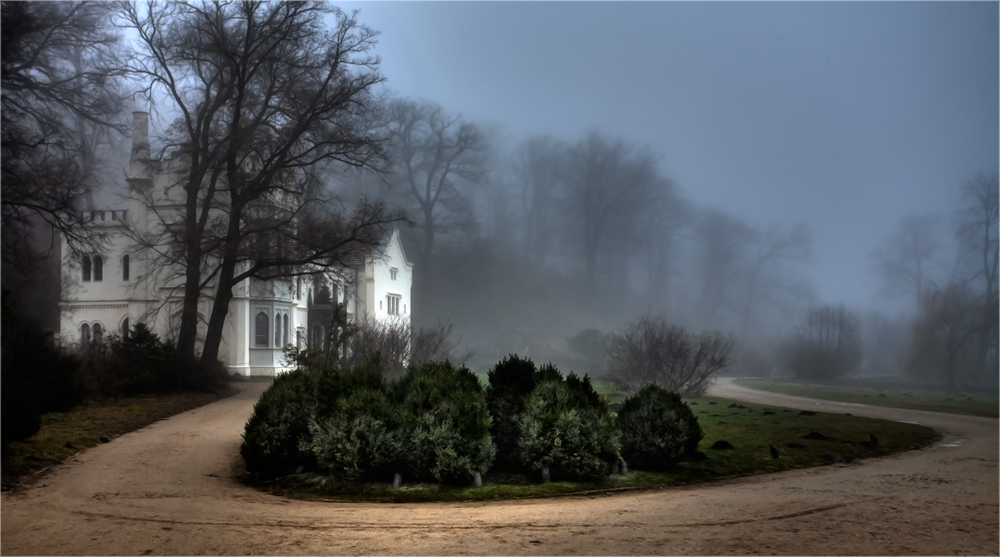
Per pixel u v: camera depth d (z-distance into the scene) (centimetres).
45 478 1281
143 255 4644
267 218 3778
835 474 1378
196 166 3731
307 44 3803
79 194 3447
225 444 1695
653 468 1368
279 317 4897
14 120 3319
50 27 3319
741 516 989
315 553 805
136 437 1794
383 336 3198
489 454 1237
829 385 5703
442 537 873
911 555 802
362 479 1224
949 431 2181
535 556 784
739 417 2288
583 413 1286
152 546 841
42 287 5106
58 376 2131
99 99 3759
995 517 993
